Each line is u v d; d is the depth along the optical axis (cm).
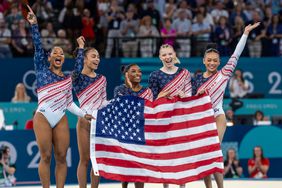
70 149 3253
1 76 4044
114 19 4391
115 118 2388
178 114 2394
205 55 2467
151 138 2388
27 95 4072
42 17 4322
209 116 2391
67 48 4138
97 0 4444
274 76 4266
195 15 4547
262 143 3500
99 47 4266
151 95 2480
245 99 4109
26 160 3225
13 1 4306
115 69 4131
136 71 2475
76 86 2444
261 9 4662
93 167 2358
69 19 4281
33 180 3231
